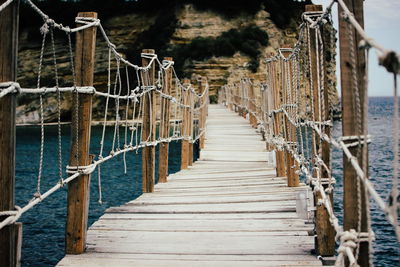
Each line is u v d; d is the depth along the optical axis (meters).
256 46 43.16
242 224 4.26
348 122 2.24
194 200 5.45
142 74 6.18
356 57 2.19
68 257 3.33
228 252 3.43
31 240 7.50
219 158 9.93
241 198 5.50
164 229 4.12
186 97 9.43
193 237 3.85
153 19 46.59
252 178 7.20
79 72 3.44
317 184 3.16
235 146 11.76
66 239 3.41
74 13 48.88
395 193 1.50
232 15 45.56
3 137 2.14
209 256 3.34
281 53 6.18
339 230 2.40
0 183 2.15
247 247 3.55
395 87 1.44
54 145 24.31
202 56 42.28
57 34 45.41
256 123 16.22
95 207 10.00
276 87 7.27
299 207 4.28
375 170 15.66
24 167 16.28
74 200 3.41
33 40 45.69
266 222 4.31
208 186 6.55
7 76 2.14
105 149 20.83
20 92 2.23
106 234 3.96
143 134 6.11
